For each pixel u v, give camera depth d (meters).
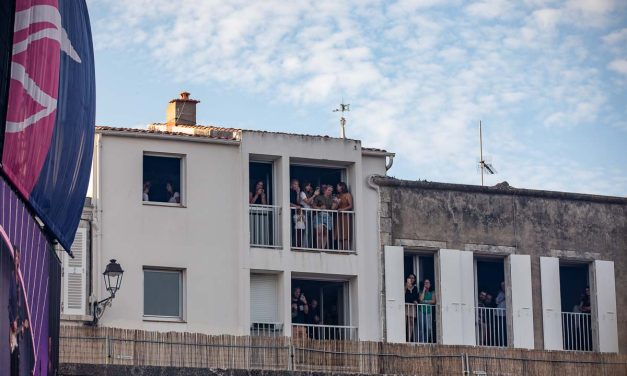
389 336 55.41
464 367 52.78
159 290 53.38
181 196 54.12
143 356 48.38
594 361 54.59
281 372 48.25
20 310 29.41
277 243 54.75
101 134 53.31
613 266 58.62
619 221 59.16
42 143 30.83
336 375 49.22
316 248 55.22
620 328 58.44
